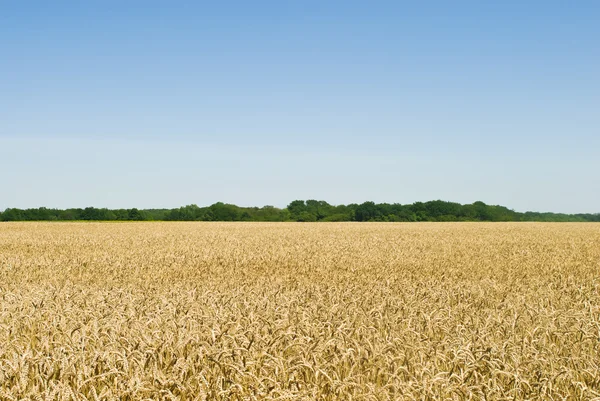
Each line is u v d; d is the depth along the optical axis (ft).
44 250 85.05
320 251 83.66
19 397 15.93
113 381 17.22
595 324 26.37
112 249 86.99
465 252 83.82
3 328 23.70
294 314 26.53
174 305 28.40
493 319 25.55
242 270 58.18
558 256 78.84
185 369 16.66
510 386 17.25
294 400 15.39
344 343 20.44
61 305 28.96
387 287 40.24
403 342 21.11
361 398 15.89
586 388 16.74
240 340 19.98
